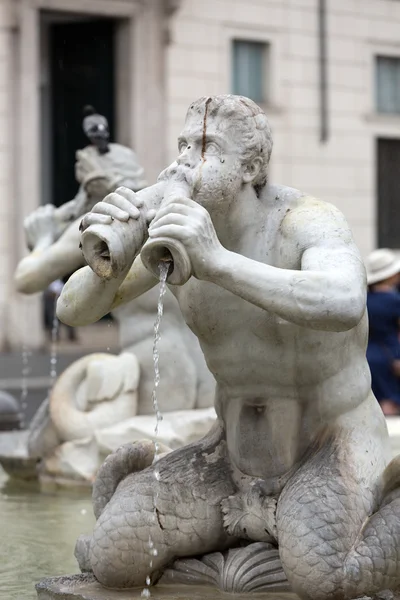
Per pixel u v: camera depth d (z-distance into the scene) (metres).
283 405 5.30
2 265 26.48
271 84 31.44
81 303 5.30
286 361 5.18
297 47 31.80
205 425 8.05
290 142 31.81
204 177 4.96
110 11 28.48
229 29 30.45
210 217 5.03
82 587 5.26
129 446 5.52
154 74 29.20
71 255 7.93
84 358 8.73
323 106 32.19
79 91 28.84
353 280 4.79
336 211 5.09
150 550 5.21
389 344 11.90
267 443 5.32
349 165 32.69
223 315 5.20
